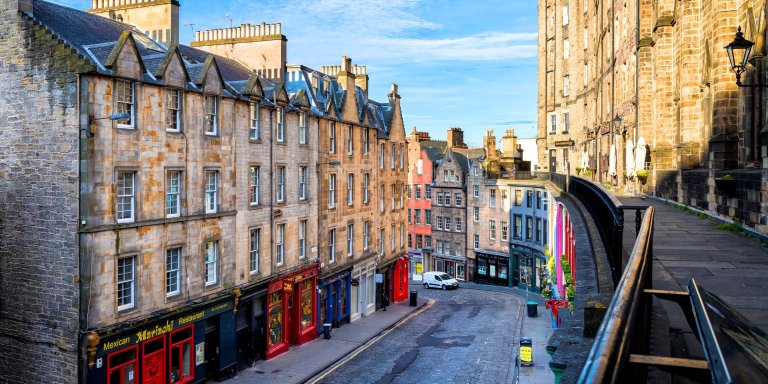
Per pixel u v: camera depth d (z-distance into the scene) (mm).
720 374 2387
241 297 28812
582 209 18188
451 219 70000
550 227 42250
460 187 68750
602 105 44250
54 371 21625
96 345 21031
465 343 35594
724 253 12523
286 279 33062
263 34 37719
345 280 41406
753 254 12352
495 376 28438
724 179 17141
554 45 61094
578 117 55969
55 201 21516
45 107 21594
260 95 30359
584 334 6340
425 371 29484
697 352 6043
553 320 34219
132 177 22906
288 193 33625
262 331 31375
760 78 16453
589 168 46469
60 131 21312
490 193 64938
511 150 66625
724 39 18812
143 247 23156
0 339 22812
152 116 23531
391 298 51344
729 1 18766
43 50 21531
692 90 23344
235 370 28578
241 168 29172
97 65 21562
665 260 11734
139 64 22891
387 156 50094
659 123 27797
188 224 25484
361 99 47531
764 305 8188
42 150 21750
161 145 23984
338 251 40094
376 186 46938
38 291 21938
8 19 22141
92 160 21031
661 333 5918
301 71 38688
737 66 12586
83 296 21031
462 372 29250
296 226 34500
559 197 28703
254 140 30219
